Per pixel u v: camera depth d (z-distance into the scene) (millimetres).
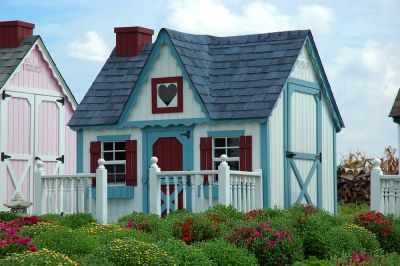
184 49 26547
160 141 26484
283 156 25906
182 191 25891
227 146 25672
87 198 25781
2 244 15992
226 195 23328
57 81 34875
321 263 17500
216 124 25641
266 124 25031
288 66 26109
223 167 23391
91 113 27375
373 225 21531
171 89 26266
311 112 27656
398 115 26984
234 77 26484
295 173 26438
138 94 26734
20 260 14492
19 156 33000
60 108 35062
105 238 18359
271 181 25172
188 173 24141
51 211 25797
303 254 19016
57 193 25766
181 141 26141
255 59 26859
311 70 27750
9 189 32531
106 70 28578
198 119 25734
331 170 28781
